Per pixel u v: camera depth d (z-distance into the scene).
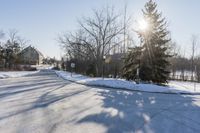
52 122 9.12
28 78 35.94
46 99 14.60
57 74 53.12
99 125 8.96
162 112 12.12
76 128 8.43
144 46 31.53
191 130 8.84
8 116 9.84
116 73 44.28
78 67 61.78
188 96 20.16
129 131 8.33
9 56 73.94
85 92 19.08
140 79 30.77
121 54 44.22
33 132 7.77
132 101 15.41
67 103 13.43
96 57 42.97
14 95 15.95
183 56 77.19
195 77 53.50
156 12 32.75
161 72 31.36
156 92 22.08
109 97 16.77
